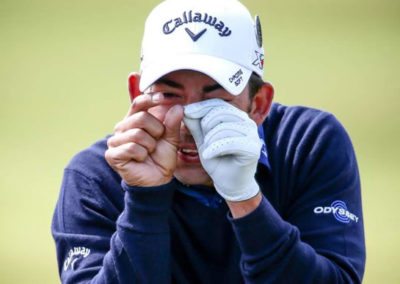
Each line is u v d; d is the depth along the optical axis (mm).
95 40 42344
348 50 41031
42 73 39719
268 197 11359
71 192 11539
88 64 40375
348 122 34562
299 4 45812
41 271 26234
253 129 9844
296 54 40500
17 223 29031
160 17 10922
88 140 33875
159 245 10273
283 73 38688
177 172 10789
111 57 40844
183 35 10641
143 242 10211
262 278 10289
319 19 44250
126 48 41812
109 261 10352
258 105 11281
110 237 11211
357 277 10922
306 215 11242
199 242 11062
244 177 9891
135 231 10219
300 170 11453
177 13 10820
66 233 11312
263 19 44094
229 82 10398
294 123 11789
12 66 40312
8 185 31344
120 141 10102
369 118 34906
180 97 10461
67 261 11188
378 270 25438
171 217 11008
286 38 42094
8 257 27047
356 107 35750
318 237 11031
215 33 10633
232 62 10602
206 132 9867
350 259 10914
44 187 31203
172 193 10352
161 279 10320
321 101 36188
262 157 11273
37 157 32938
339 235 11055
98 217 11266
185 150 10641
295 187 11438
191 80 10383
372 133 33812
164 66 10336
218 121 9820
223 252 11078
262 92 11242
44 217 29453
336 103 36094
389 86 37562
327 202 11273
